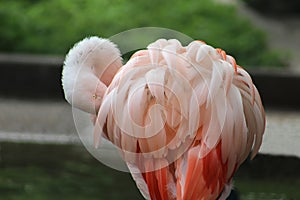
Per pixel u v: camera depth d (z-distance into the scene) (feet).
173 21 54.29
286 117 41.09
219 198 18.86
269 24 61.98
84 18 54.19
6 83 47.26
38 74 47.16
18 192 30.48
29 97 46.37
